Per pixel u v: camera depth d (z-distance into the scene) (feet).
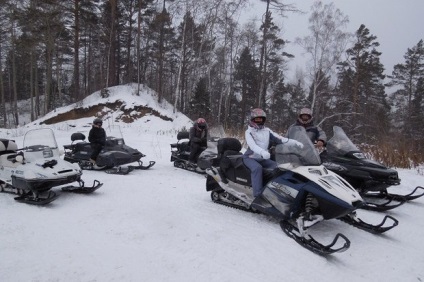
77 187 22.85
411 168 36.24
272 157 19.70
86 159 31.42
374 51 102.63
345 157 22.48
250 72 122.52
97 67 146.20
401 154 37.32
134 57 126.52
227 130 59.16
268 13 86.89
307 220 15.43
